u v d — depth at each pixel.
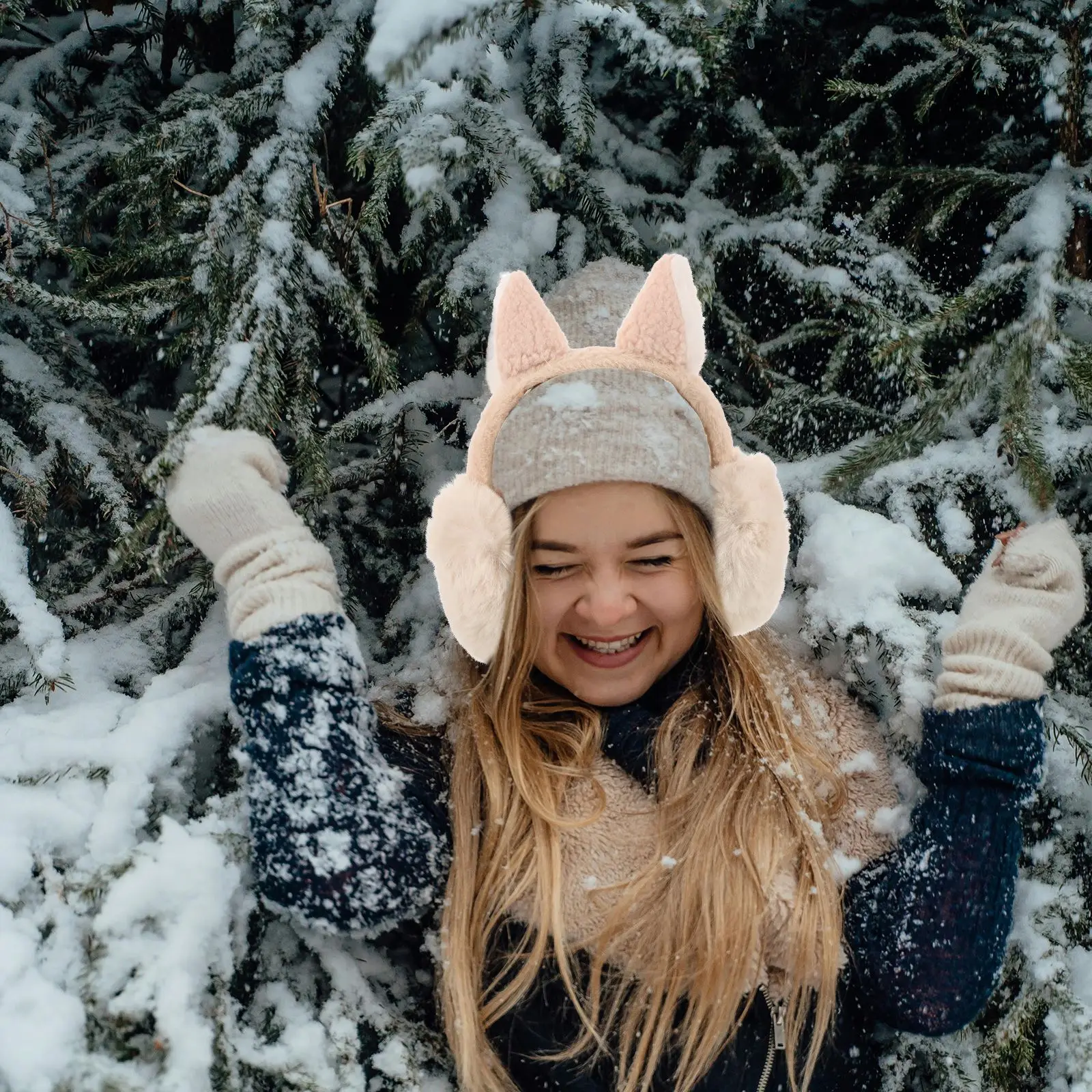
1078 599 1.27
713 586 1.24
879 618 1.34
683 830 1.28
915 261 1.64
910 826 1.29
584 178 1.56
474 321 1.56
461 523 1.20
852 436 1.69
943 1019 1.22
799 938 1.23
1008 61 1.46
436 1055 1.30
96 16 1.79
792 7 1.69
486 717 1.32
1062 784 1.42
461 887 1.26
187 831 1.23
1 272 1.33
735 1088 1.25
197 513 1.29
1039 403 1.44
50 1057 1.05
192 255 1.45
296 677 1.25
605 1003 1.28
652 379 1.19
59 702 1.41
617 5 1.21
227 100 1.46
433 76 1.18
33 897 1.17
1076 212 1.44
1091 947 1.39
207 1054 1.10
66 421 1.51
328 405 1.81
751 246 1.64
